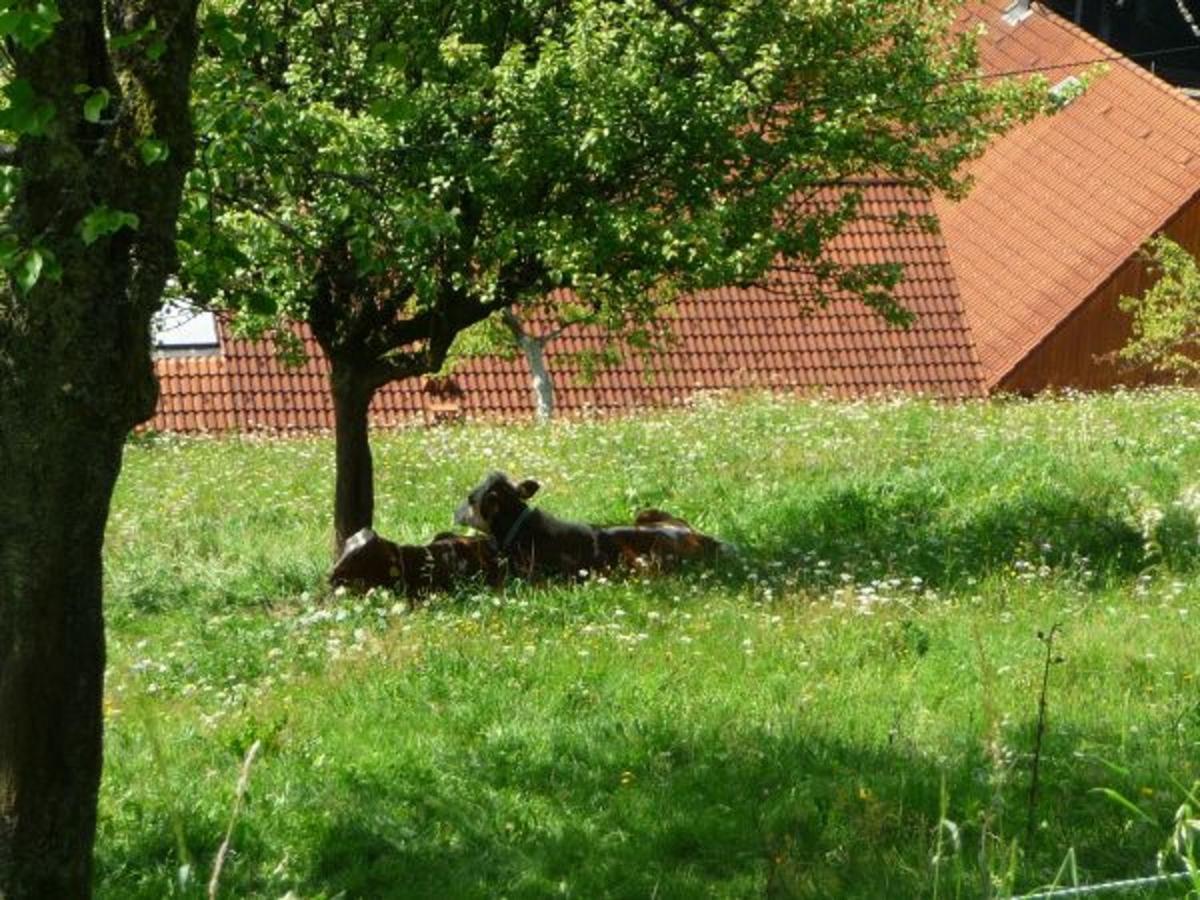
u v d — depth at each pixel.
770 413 28.08
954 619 15.70
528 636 15.86
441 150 18.11
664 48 18.92
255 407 45.84
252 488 25.75
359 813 11.04
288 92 17.45
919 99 20.06
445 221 15.00
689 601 16.92
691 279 19.78
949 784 11.05
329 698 13.95
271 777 11.75
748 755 11.85
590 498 23.02
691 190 19.39
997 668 13.96
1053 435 23.83
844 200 20.36
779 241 19.62
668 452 25.36
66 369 8.27
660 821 10.88
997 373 50.06
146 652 16.66
